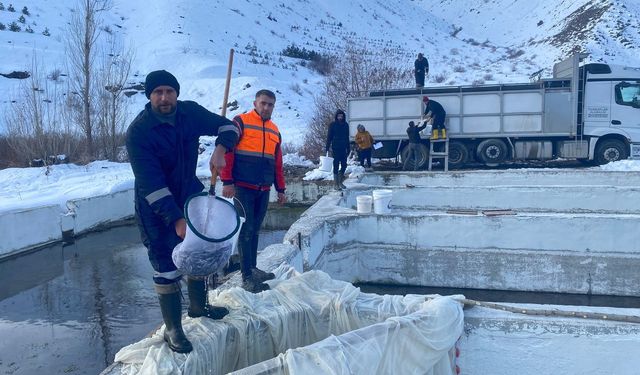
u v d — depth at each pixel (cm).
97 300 732
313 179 1450
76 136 1873
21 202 1145
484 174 1188
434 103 1473
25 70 3228
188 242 288
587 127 1486
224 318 346
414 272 830
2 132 2150
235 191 440
